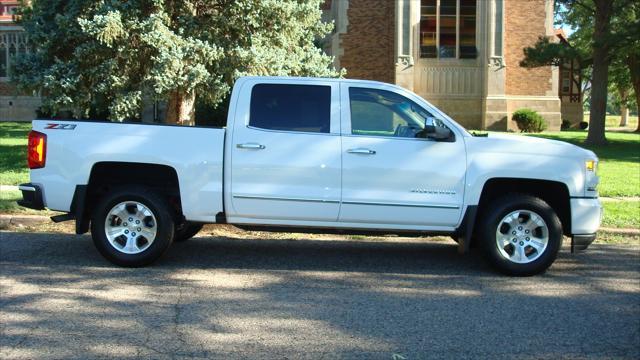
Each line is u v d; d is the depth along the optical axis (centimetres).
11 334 494
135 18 1218
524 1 2908
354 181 677
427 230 687
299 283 651
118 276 666
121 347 469
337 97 694
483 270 718
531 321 540
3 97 3662
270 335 499
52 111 1360
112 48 1240
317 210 679
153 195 692
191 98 1311
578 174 680
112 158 684
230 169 680
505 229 684
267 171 679
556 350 475
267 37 1330
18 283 634
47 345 471
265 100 695
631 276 697
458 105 2947
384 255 789
